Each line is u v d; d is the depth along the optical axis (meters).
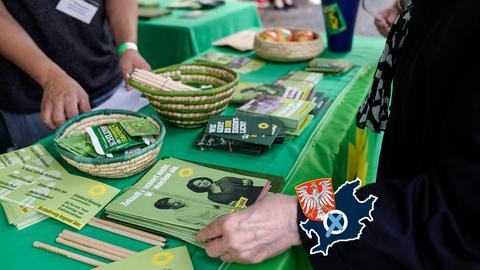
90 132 0.79
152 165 0.80
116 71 1.42
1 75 1.18
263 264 0.57
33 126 1.29
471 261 0.46
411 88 0.58
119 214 0.65
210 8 2.29
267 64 1.43
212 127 0.89
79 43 1.25
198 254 0.58
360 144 1.14
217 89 0.89
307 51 1.38
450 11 0.53
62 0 1.18
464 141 0.45
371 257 0.52
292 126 0.92
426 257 0.49
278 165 0.80
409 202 0.51
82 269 0.56
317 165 0.81
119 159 0.71
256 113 0.95
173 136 0.93
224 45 1.64
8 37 1.03
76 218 0.65
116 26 1.29
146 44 2.02
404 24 0.75
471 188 0.45
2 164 0.79
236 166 0.80
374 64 1.40
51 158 0.82
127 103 1.17
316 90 1.17
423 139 0.57
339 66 1.33
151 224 0.63
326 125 0.97
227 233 0.54
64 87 0.93
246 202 0.67
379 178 0.76
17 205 0.67
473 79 0.45
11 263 0.57
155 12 2.11
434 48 0.53
